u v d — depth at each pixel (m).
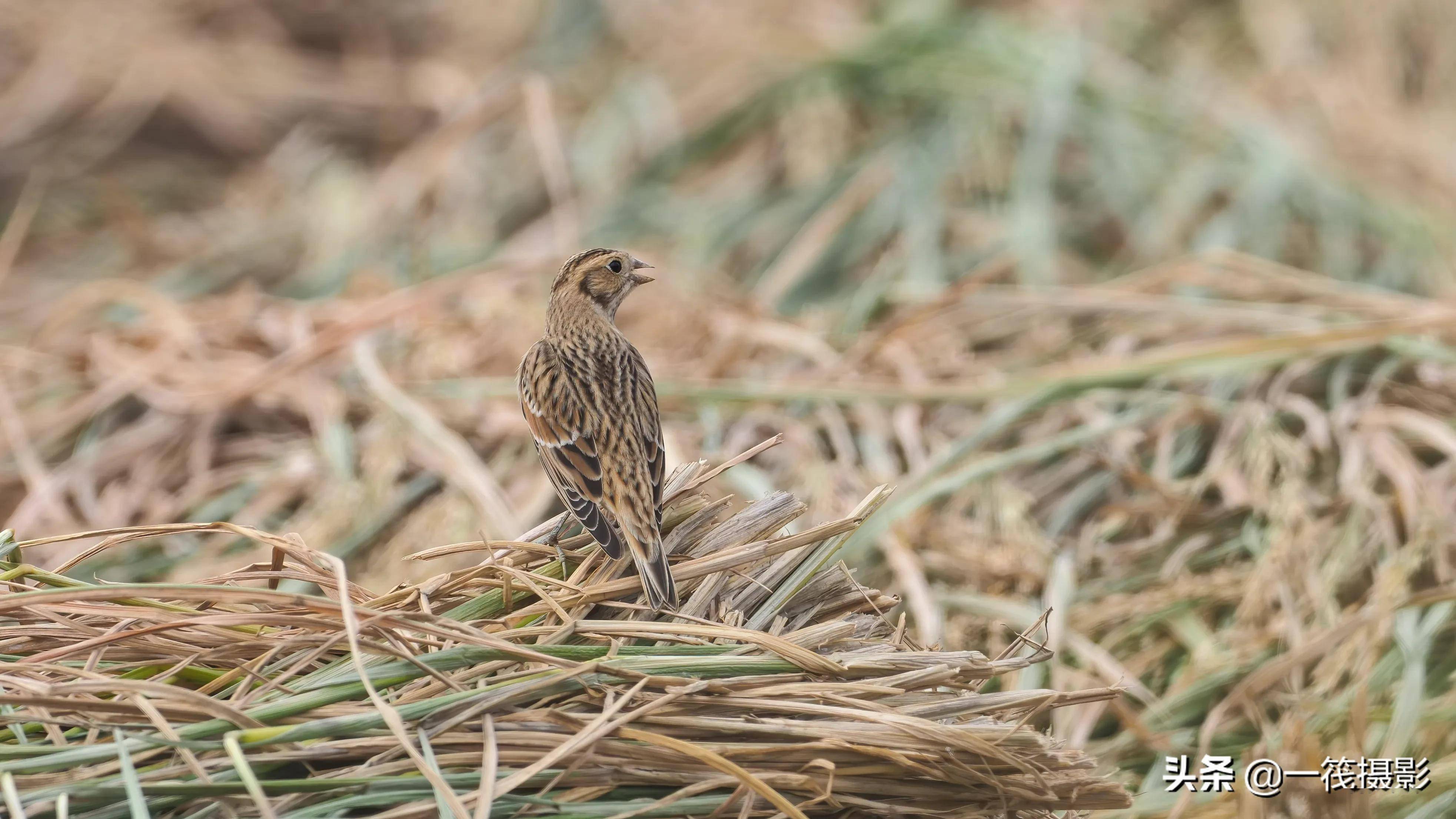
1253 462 10.12
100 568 10.23
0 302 17.27
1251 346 10.94
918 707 6.24
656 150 17.36
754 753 5.99
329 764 5.86
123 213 18.45
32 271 18.25
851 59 17.11
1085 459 10.63
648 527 6.84
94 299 13.46
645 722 6.06
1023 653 8.88
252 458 11.51
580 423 7.20
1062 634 8.95
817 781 5.94
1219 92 17.42
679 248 15.68
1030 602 9.40
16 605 6.20
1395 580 8.90
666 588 6.59
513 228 17.14
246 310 13.45
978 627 9.22
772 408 11.45
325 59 22.44
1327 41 19.09
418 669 6.15
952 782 6.10
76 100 20.88
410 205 17.39
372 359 11.73
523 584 6.71
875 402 11.20
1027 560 9.56
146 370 12.12
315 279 16.72
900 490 10.07
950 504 10.38
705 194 16.56
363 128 20.80
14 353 12.84
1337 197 15.36
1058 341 12.53
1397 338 11.21
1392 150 16.97
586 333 7.99
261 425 11.84
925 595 9.14
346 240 17.23
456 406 11.58
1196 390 11.35
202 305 13.68
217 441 11.67
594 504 6.96
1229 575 9.33
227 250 17.86
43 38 21.66
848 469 10.51
